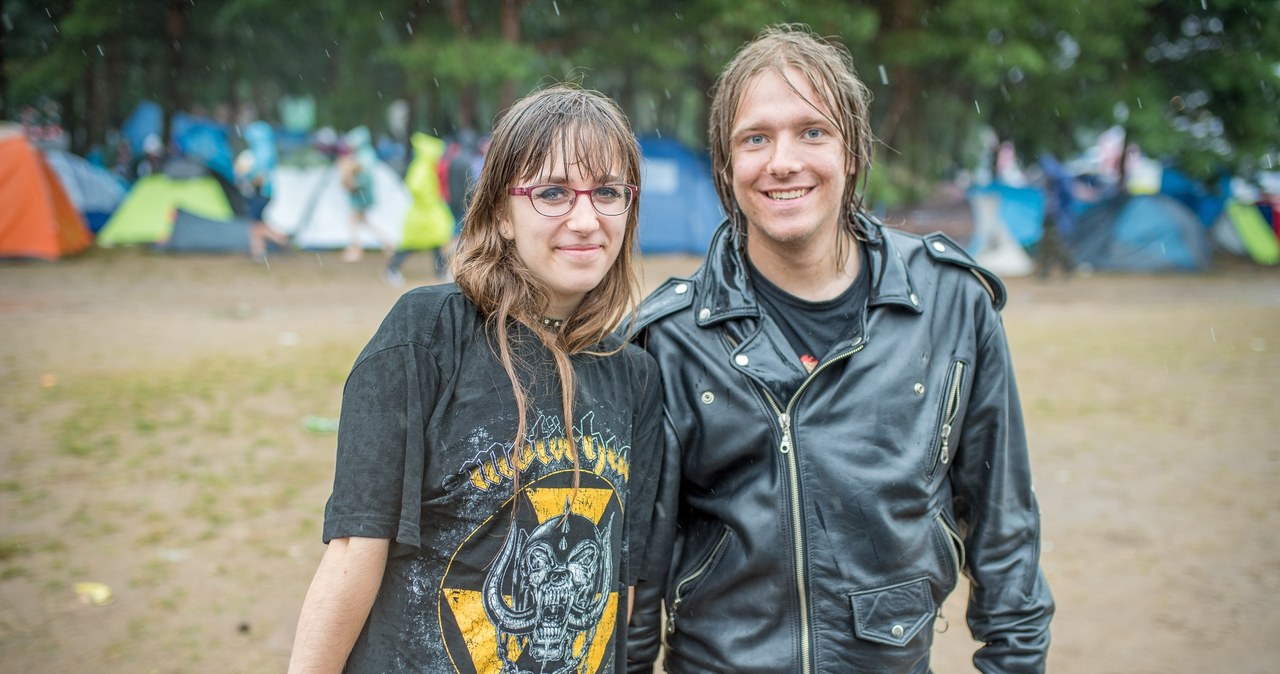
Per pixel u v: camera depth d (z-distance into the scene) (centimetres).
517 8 1683
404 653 152
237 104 2608
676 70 2042
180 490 482
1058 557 438
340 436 151
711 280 192
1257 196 2030
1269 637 364
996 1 1623
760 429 180
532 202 161
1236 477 548
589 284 164
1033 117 2077
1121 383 780
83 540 421
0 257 1359
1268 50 1852
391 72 2544
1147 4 1848
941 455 184
